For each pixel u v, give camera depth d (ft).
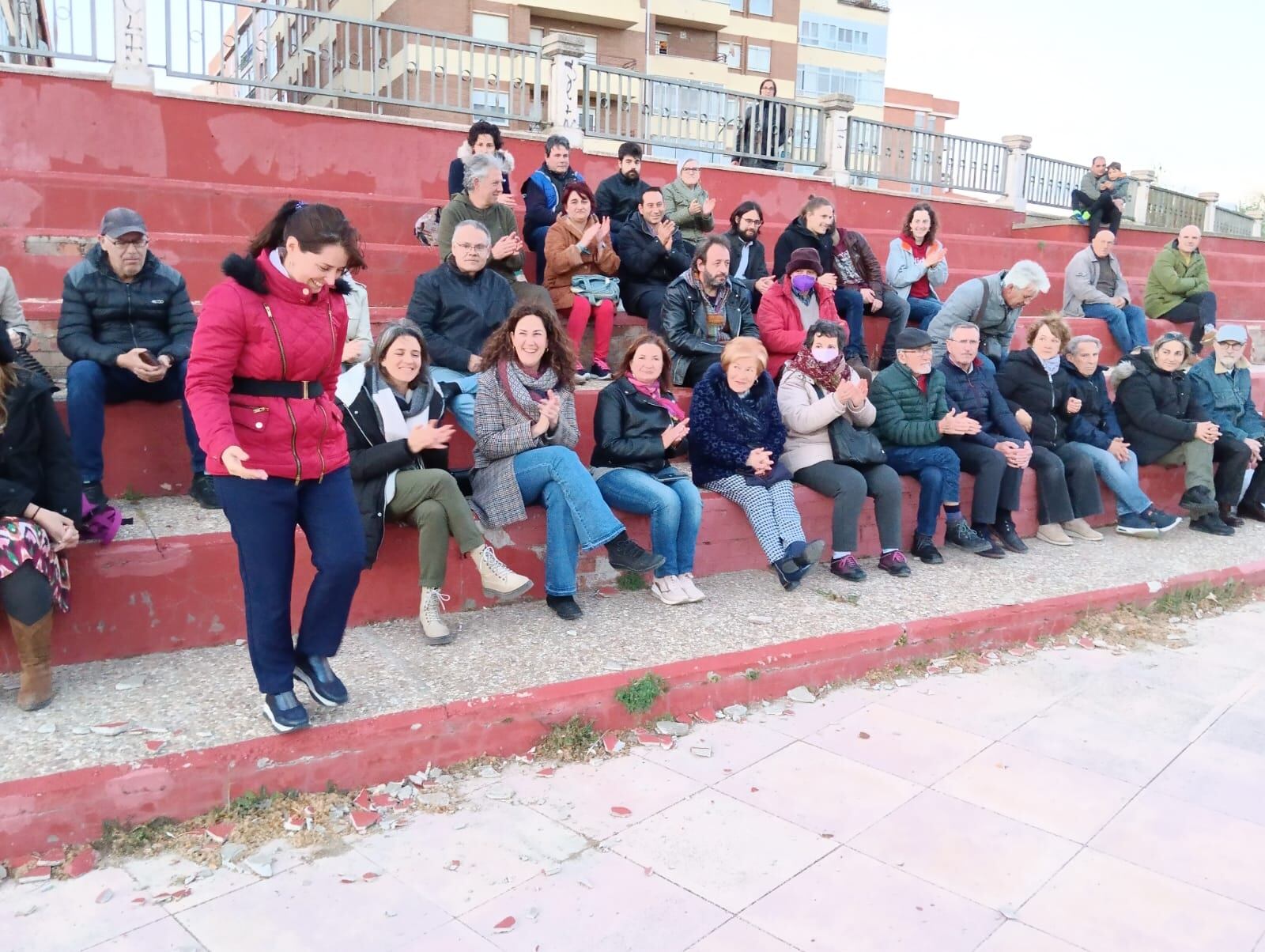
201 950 8.03
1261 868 9.75
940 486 18.94
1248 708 13.80
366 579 14.06
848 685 14.17
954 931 8.54
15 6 26.37
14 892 8.71
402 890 8.93
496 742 11.43
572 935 8.34
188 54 23.29
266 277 9.43
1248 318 38.78
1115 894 9.20
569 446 15.16
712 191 32.68
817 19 123.75
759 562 17.88
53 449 11.48
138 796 9.52
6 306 14.84
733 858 9.59
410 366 13.66
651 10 95.30
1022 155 41.86
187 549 12.68
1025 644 16.11
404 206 23.44
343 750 10.50
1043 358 21.40
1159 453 22.71
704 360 19.93
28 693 10.86
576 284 20.61
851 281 23.25
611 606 15.47
